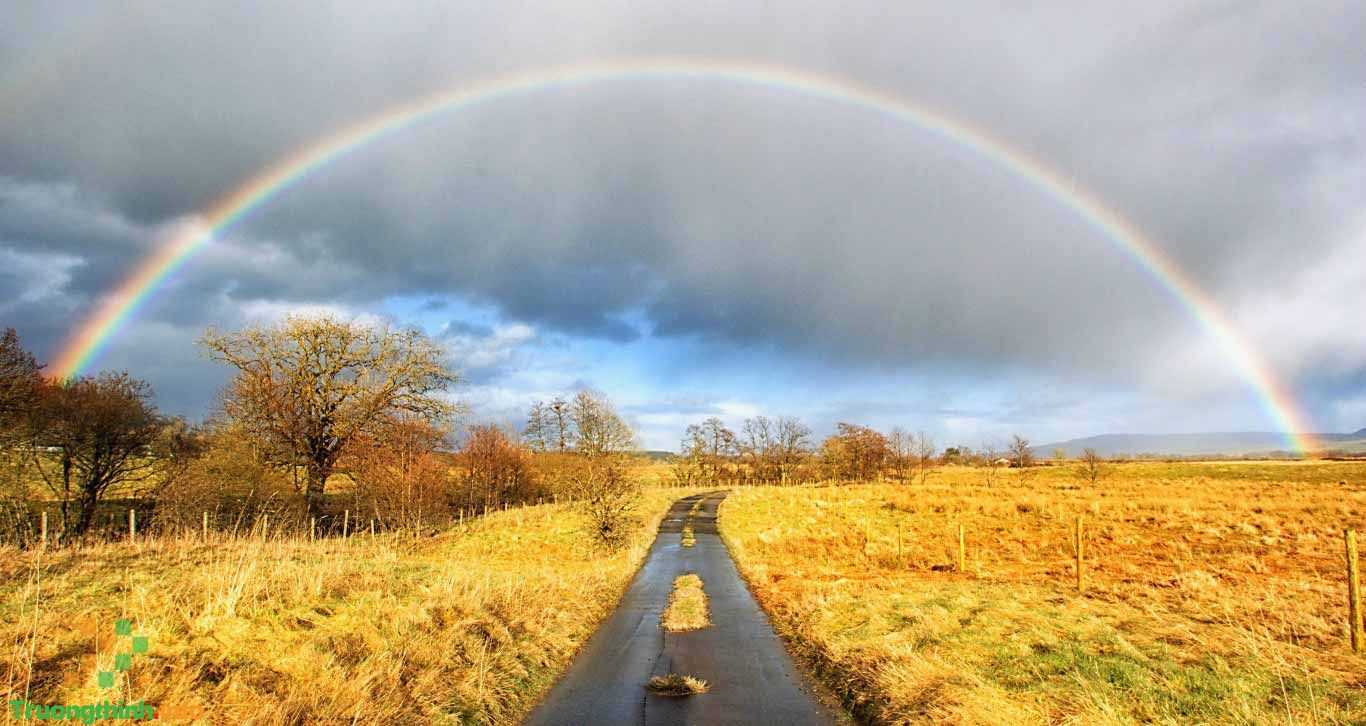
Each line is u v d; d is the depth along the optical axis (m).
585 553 31.48
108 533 32.59
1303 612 13.56
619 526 32.91
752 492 76.19
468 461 54.75
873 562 27.00
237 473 35.00
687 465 107.38
